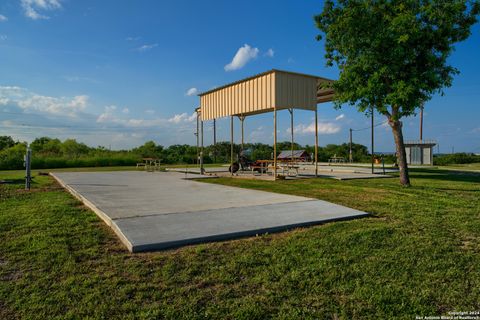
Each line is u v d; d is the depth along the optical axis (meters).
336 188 8.27
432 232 4.04
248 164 14.06
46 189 8.60
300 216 4.73
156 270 2.82
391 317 2.15
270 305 2.27
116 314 2.12
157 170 17.70
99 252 3.26
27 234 3.84
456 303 2.34
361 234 3.89
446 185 8.94
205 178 11.73
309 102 10.88
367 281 2.66
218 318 2.10
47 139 37.41
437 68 8.20
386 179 10.92
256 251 3.30
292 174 12.88
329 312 2.20
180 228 3.96
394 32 7.88
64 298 2.31
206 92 13.46
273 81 9.92
